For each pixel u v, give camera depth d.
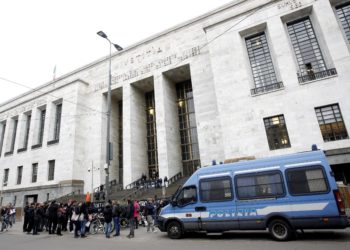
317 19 20.08
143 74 31.47
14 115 41.34
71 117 33.09
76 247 8.75
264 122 20.08
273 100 20.00
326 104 18.08
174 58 29.64
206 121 25.66
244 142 20.22
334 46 18.84
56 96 36.03
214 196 9.66
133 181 28.98
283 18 21.83
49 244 9.60
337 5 20.89
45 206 14.64
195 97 26.95
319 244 7.28
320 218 7.86
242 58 22.20
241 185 9.31
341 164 17.03
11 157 38.59
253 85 22.03
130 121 30.89
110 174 32.44
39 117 38.00
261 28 22.64
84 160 32.47
